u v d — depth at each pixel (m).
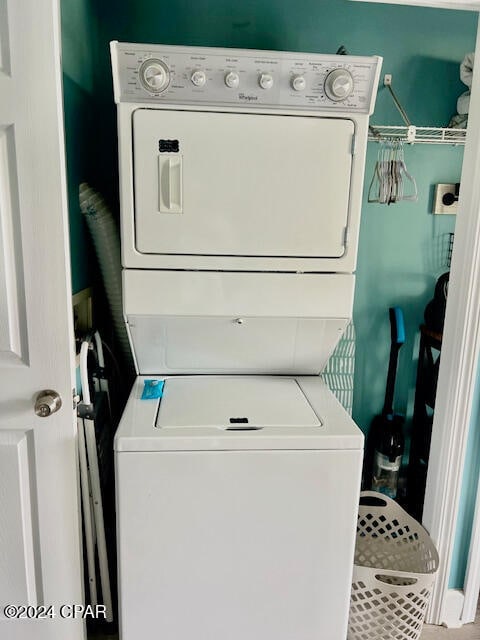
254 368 1.72
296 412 1.45
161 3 1.80
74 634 1.49
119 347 2.02
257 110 1.36
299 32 1.85
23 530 1.42
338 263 1.48
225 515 1.33
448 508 1.74
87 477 1.57
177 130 1.34
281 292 1.48
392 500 1.89
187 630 1.39
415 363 2.16
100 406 1.75
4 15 1.16
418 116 1.96
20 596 1.45
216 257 1.43
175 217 1.39
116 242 1.74
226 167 1.38
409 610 1.57
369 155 1.95
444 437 1.70
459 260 1.61
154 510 1.30
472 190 1.55
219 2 1.81
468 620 1.86
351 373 2.08
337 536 1.38
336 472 1.34
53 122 1.21
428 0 1.44
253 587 1.38
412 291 2.10
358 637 1.63
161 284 1.43
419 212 2.03
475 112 1.52
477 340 1.63
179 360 1.67
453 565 1.84
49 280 1.30
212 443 1.28
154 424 1.34
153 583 1.35
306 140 1.39
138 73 1.29
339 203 1.44
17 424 1.37
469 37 1.92
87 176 1.76
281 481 1.33
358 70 1.36
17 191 1.25
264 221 1.42
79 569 1.47
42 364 1.34
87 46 1.72
